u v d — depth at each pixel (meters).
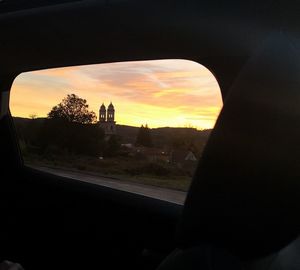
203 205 0.96
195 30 2.03
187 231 1.00
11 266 2.37
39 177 3.11
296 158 0.92
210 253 0.98
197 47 2.13
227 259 0.97
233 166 0.94
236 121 0.95
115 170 2.72
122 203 2.61
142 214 2.57
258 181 0.92
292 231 0.95
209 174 0.96
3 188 3.22
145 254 2.54
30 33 2.53
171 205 2.39
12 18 2.44
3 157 3.22
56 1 2.22
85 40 2.47
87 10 2.18
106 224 2.76
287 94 0.93
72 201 2.92
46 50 2.70
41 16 2.34
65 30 2.41
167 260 1.09
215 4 1.83
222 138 0.95
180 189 2.34
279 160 0.92
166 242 2.49
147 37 2.25
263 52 0.98
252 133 0.93
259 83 0.94
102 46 2.48
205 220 0.97
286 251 1.13
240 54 1.95
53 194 3.03
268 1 1.64
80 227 2.89
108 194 2.73
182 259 1.02
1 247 3.17
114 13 2.14
